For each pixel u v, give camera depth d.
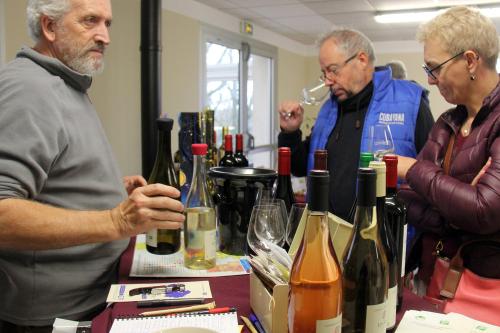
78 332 0.81
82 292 1.15
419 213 1.31
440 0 4.32
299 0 4.32
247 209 1.22
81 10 1.17
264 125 6.21
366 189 0.72
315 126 2.11
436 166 1.24
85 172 1.14
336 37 1.90
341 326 0.73
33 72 1.07
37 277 1.10
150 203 0.97
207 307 0.89
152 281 1.06
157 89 3.26
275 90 6.28
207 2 4.41
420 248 1.36
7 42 2.53
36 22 1.19
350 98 1.94
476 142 1.23
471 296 1.13
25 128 0.98
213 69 4.81
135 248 1.32
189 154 1.68
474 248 1.18
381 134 1.67
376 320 0.75
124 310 0.88
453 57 1.28
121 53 3.52
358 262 0.75
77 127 1.12
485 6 4.51
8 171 0.95
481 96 1.29
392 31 5.92
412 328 0.80
